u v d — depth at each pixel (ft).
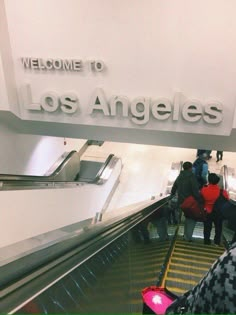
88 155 31.78
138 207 9.45
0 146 17.70
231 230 15.06
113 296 5.17
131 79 15.07
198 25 13.41
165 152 32.12
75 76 15.51
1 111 16.08
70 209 16.31
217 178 14.43
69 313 3.40
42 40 14.99
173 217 18.13
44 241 4.13
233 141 16.20
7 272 2.98
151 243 9.61
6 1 14.35
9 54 15.17
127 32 14.14
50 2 14.19
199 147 17.75
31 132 19.19
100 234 5.55
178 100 14.75
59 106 16.29
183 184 14.70
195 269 11.10
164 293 3.77
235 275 1.90
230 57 13.74
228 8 12.87
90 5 13.94
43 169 24.06
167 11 13.41
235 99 14.39
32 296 2.82
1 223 10.35
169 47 14.08
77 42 14.75
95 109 15.97
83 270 4.05
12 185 11.47
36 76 15.85
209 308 1.99
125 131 17.08
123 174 28.19
